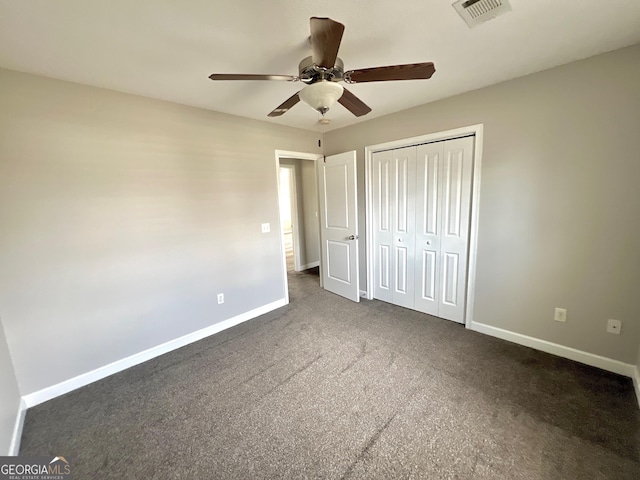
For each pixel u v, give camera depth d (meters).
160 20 1.34
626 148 1.82
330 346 2.52
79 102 1.99
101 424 1.73
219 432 1.63
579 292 2.10
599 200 1.95
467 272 2.73
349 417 1.70
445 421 1.64
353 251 3.48
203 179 2.68
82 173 2.03
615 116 1.83
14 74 1.76
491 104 2.32
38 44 1.50
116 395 1.99
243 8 1.27
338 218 3.63
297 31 1.46
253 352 2.48
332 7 1.29
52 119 1.89
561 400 1.76
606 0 1.29
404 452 1.46
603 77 1.84
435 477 1.32
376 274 3.58
